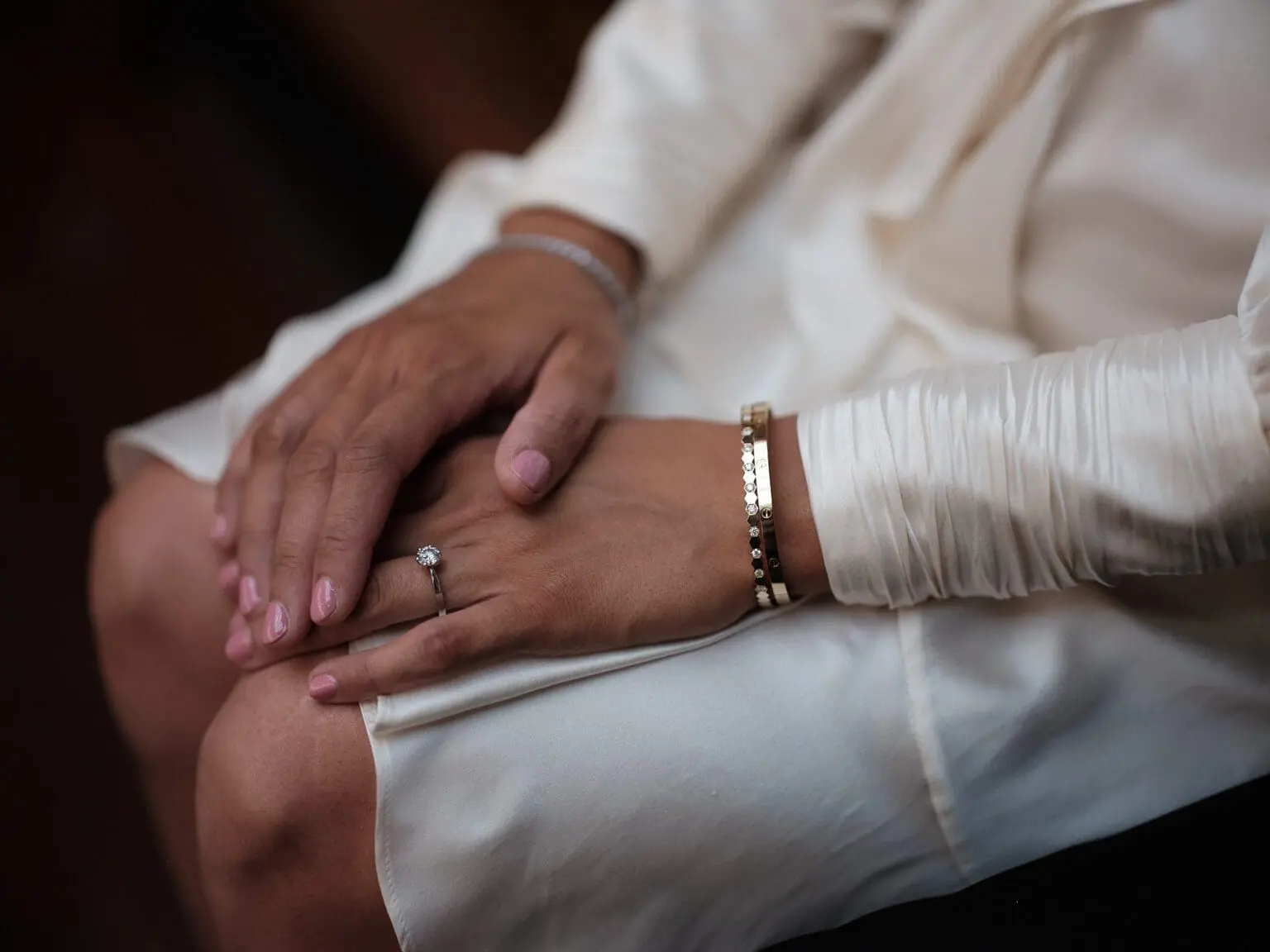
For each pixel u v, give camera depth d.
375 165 1.86
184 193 1.98
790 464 0.68
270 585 0.71
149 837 1.22
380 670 0.64
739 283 0.96
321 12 2.02
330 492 0.71
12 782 1.29
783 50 0.96
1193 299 0.73
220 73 2.13
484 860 0.65
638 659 0.67
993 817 0.68
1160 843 0.68
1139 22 0.70
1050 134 0.74
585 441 0.74
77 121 2.10
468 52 1.88
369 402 0.75
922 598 0.68
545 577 0.66
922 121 0.83
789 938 0.72
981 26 0.78
